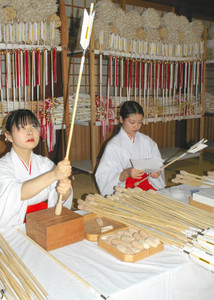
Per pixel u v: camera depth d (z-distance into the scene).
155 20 3.78
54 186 1.74
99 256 1.17
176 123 6.04
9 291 0.93
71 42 4.09
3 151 3.98
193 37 4.32
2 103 3.00
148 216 1.43
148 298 1.03
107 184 2.38
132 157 2.53
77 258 1.15
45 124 3.26
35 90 3.94
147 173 2.43
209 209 1.58
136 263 1.11
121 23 3.50
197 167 5.37
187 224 1.36
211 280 1.22
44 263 1.12
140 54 3.83
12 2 2.82
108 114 3.67
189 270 1.13
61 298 0.92
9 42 2.94
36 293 0.91
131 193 1.72
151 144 2.66
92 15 1.11
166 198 1.67
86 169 3.92
